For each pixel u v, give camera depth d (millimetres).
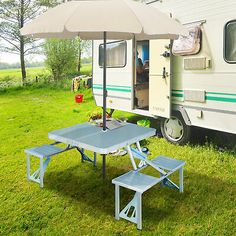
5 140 6570
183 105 5535
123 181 3264
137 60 7230
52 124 7977
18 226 3270
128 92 6828
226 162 4871
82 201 3783
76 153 5488
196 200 3730
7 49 18859
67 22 2867
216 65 4848
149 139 6219
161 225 3215
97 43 7621
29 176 4383
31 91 15617
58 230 3195
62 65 18641
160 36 4172
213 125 5059
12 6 18359
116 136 3771
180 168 3838
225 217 3352
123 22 2877
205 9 4906
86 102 11383
